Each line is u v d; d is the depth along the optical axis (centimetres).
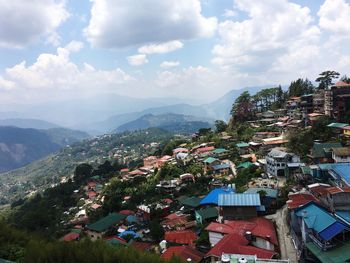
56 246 2116
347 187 3747
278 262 2742
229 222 4100
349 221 3120
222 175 7338
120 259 2056
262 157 7456
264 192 4875
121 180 10406
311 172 5141
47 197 12325
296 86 12119
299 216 3322
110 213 7056
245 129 10606
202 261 3456
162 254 3591
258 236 3566
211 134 11956
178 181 7800
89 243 2194
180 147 12244
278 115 11094
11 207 14250
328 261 2675
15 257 2188
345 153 5441
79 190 12181
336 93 8150
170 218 5444
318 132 7225
